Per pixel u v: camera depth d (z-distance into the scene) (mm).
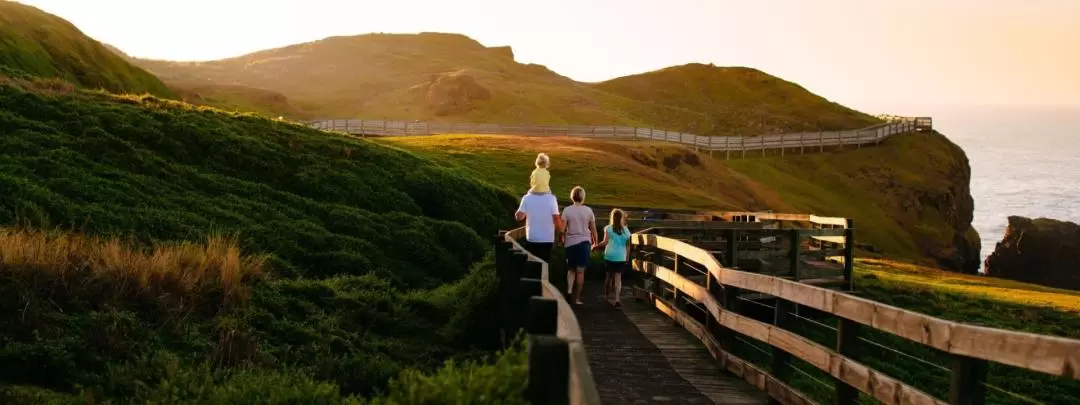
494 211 29750
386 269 20328
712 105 148250
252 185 23344
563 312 5738
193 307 12102
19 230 14656
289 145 27453
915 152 106500
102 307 11164
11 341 9766
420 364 12438
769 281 9344
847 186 90062
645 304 16750
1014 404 13086
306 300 14609
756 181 78875
